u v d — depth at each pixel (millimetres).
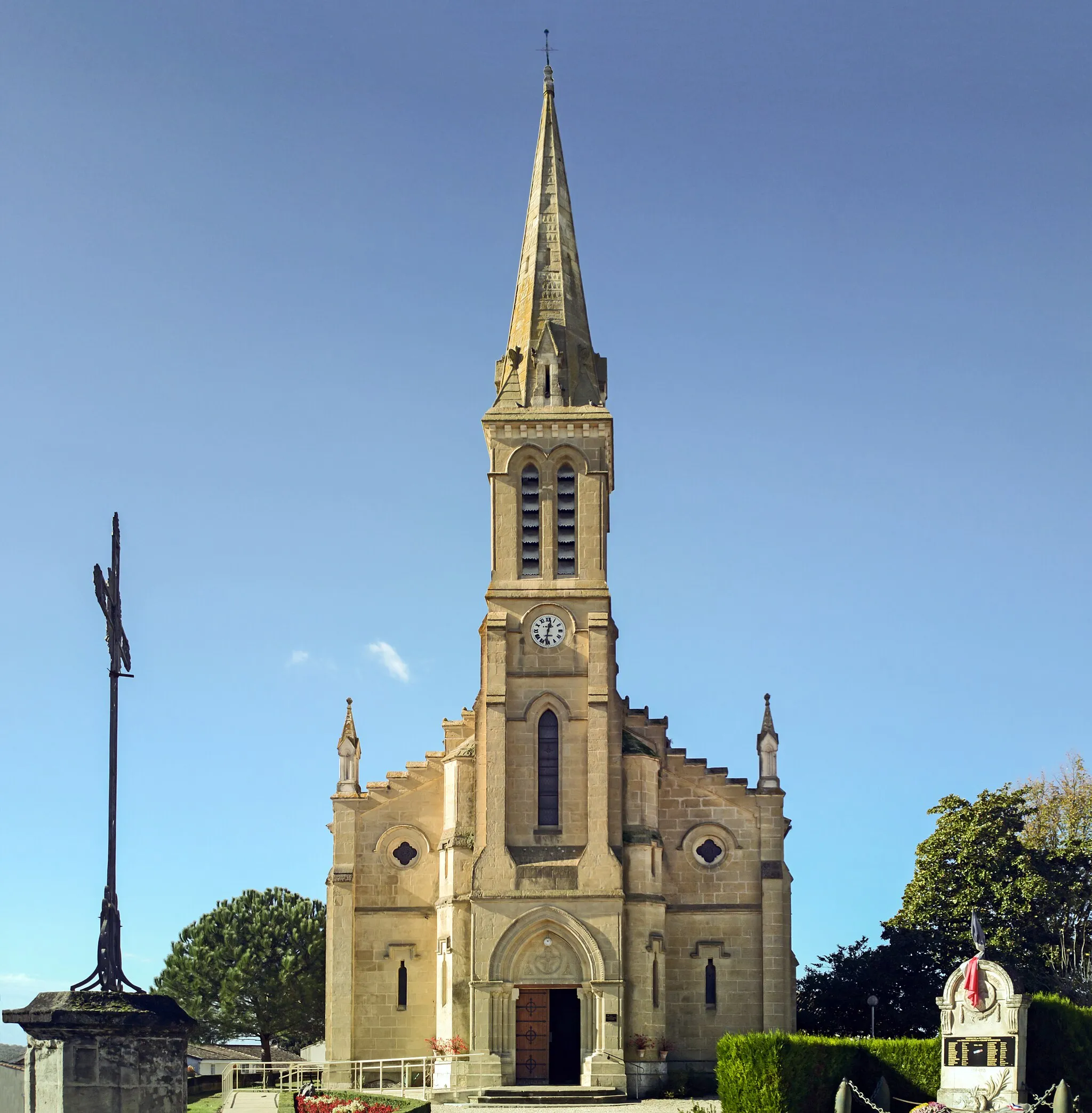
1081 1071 51312
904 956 78750
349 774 76875
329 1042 73625
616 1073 66875
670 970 72938
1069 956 85375
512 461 74250
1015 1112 49281
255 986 95625
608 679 71812
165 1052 22828
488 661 71938
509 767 70812
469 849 71562
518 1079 68812
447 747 77375
